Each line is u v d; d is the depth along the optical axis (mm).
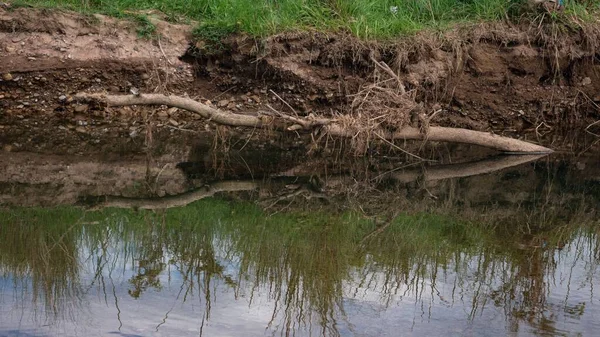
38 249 6215
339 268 6078
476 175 8836
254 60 9961
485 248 6695
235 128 9820
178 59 10094
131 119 9883
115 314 5090
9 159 8391
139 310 5168
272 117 9258
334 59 9914
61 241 6406
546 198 8211
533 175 8922
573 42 10484
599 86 10617
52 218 6953
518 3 10617
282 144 9484
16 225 6723
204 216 7246
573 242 6930
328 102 9922
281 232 6902
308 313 5238
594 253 6641
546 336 4957
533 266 6266
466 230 7180
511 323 5148
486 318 5223
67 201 7414
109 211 7230
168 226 6918
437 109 10078
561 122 10562
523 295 5641
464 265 6254
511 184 8602
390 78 9570
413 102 9258
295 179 8477
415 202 7961
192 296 5430
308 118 9008
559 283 5902
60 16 9945
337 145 9273
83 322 4945
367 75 9930
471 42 10312
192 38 10172
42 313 5062
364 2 10445
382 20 10219
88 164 8461
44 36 9867
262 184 8273
